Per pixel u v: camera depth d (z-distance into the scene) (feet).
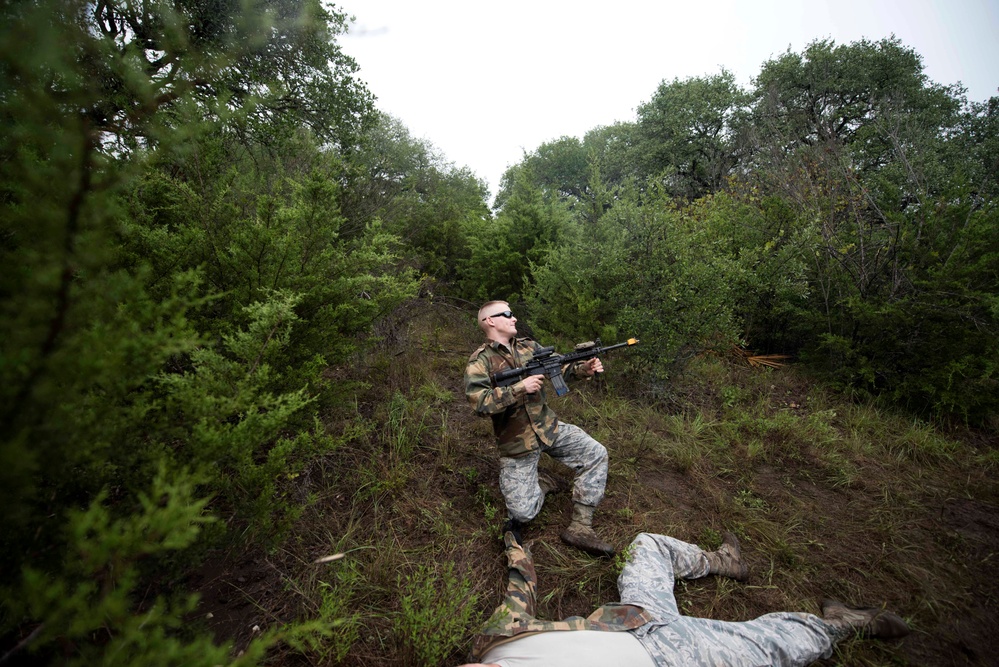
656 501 9.86
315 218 8.83
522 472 8.40
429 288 22.13
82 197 3.36
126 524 3.20
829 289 17.60
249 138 14.06
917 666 6.52
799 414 14.39
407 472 9.80
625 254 14.93
